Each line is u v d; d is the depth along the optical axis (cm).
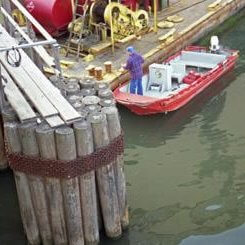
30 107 1055
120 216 1123
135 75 1612
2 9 1474
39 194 1034
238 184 1323
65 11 1853
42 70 1347
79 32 1808
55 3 1814
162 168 1408
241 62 1912
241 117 1603
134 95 1590
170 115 1614
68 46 1794
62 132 976
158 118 1605
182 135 1543
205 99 1697
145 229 1177
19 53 1101
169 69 1672
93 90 1127
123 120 1602
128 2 1923
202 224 1194
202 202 1266
